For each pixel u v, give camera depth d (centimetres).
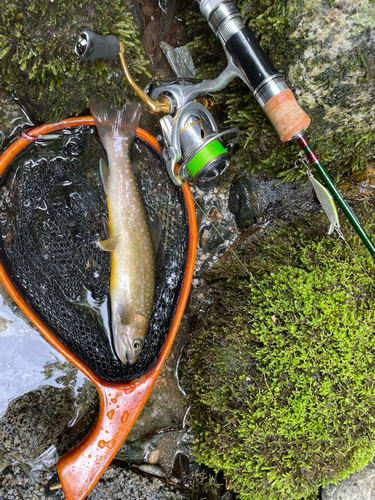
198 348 43
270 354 38
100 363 39
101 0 33
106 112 36
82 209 39
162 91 34
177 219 40
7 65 33
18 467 41
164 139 36
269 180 43
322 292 38
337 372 37
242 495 40
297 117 31
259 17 34
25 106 36
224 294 45
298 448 38
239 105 39
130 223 38
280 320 38
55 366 41
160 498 43
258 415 37
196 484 46
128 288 39
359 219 41
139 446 46
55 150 38
